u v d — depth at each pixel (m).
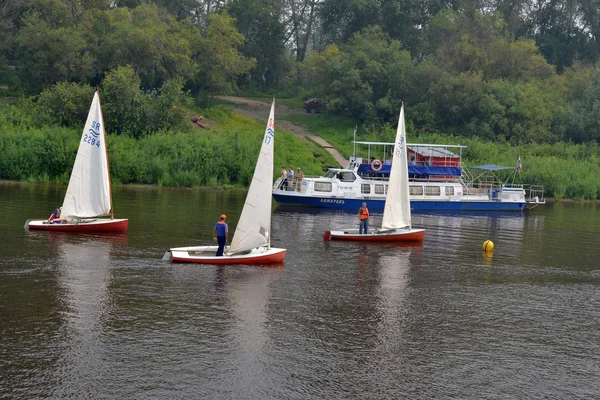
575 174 82.50
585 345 22.05
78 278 27.41
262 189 31.48
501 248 40.22
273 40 114.44
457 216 59.09
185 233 39.28
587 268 34.50
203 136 77.50
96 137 37.84
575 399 17.97
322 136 90.50
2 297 24.36
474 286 29.48
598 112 99.25
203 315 23.31
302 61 122.00
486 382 18.80
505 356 20.78
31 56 82.56
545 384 18.83
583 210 68.44
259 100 109.50
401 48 114.62
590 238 45.91
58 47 81.75
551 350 21.47
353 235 40.03
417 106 97.56
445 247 39.62
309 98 108.44
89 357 19.22
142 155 71.31
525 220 57.25
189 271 29.50
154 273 28.83
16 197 52.66
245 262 31.59
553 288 29.66
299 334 21.91
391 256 35.69
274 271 30.48
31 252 31.81
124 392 17.20
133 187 67.06
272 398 17.28
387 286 28.73
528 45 110.12
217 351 20.11
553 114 101.56
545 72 111.44
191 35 93.94
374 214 56.41
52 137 69.38
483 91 99.88
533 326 23.83
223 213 49.34
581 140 101.06
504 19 124.19
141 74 89.81
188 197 60.25
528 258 36.97
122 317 22.70
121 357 19.33
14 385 17.30
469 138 93.44
